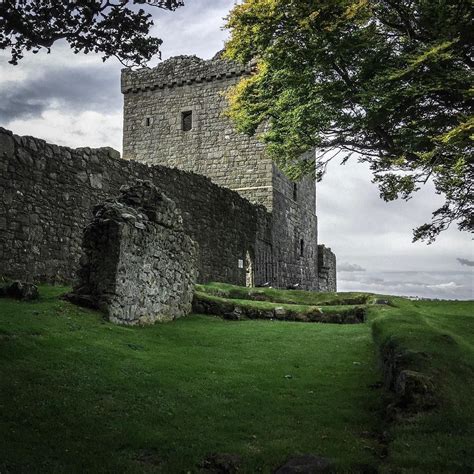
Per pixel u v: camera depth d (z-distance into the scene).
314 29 9.78
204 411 7.06
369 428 6.85
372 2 9.98
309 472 5.54
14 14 8.02
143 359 8.86
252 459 5.82
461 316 13.45
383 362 8.95
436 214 12.36
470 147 9.36
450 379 7.23
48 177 14.80
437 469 5.32
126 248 11.38
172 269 13.62
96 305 10.98
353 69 10.47
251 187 30.73
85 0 8.23
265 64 12.34
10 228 13.46
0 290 10.88
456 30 9.03
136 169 18.64
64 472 5.24
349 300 17.86
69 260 15.31
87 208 16.14
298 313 15.32
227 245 24.91
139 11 8.66
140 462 5.68
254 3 10.05
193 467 5.64
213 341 11.30
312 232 37.94
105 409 6.68
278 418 7.03
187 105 32.81
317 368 9.55
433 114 10.16
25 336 8.41
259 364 9.62
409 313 12.85
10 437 5.64
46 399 6.58
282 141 13.26
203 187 23.02
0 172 13.31
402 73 8.99
